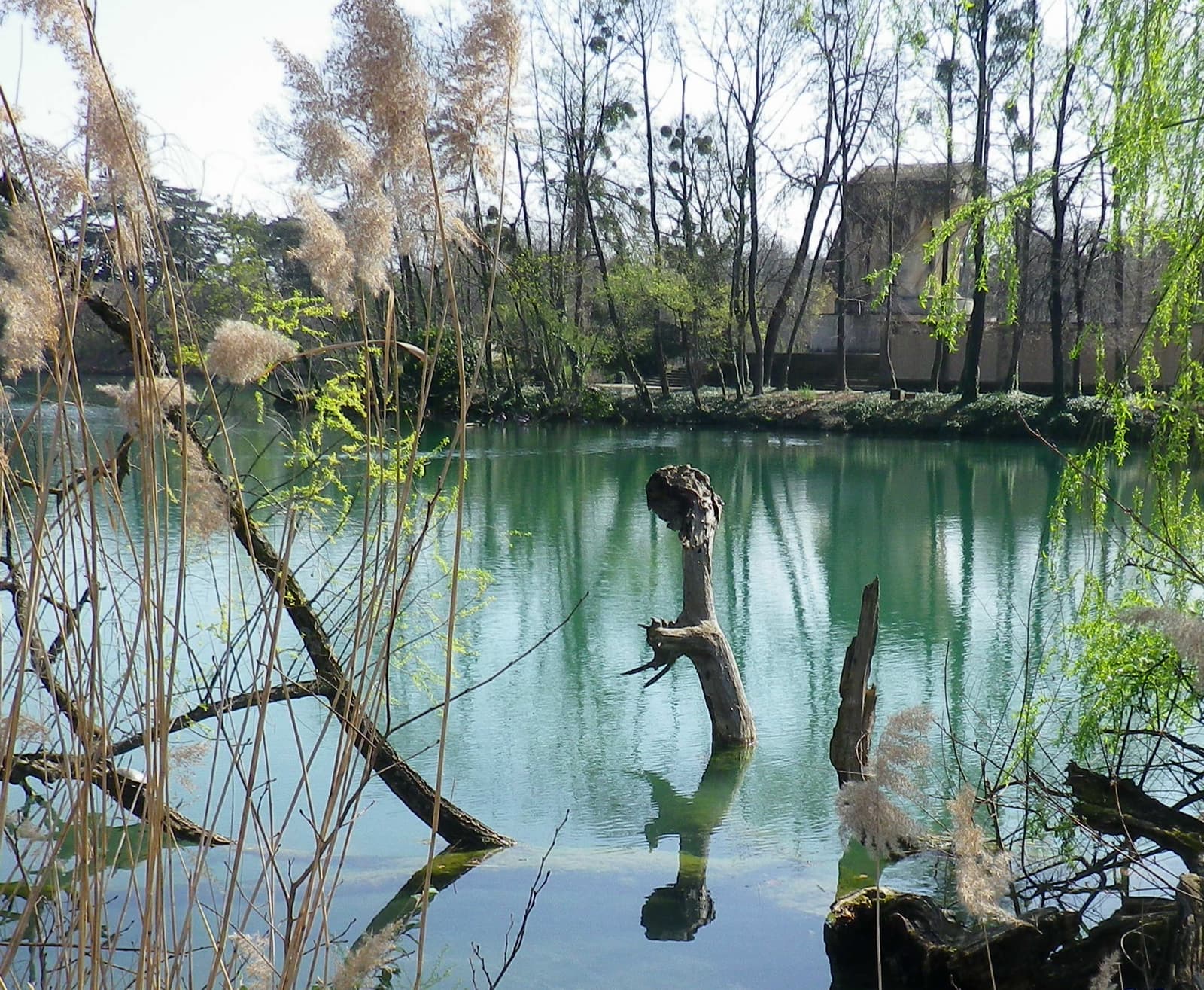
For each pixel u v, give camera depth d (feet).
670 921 16.63
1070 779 15.15
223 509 8.97
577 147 131.75
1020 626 36.19
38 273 8.02
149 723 8.79
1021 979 13.69
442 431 102.94
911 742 6.95
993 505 65.46
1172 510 16.84
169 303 8.66
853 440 105.70
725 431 117.39
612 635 35.88
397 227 8.15
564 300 130.00
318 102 7.73
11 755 8.66
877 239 133.28
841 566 47.85
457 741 26.58
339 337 19.20
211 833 9.98
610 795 23.08
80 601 11.38
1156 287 17.67
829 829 21.18
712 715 26.58
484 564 46.65
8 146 7.76
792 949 15.64
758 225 135.74
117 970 11.98
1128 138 16.98
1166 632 7.06
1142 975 13.01
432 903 17.12
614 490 72.43
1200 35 16.60
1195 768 18.89
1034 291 94.17
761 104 129.70
